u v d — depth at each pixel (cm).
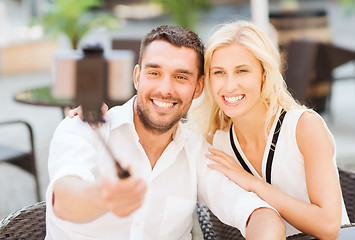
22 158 319
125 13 990
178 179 167
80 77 61
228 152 186
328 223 156
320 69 507
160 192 164
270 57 165
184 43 154
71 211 116
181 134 165
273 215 151
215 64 166
